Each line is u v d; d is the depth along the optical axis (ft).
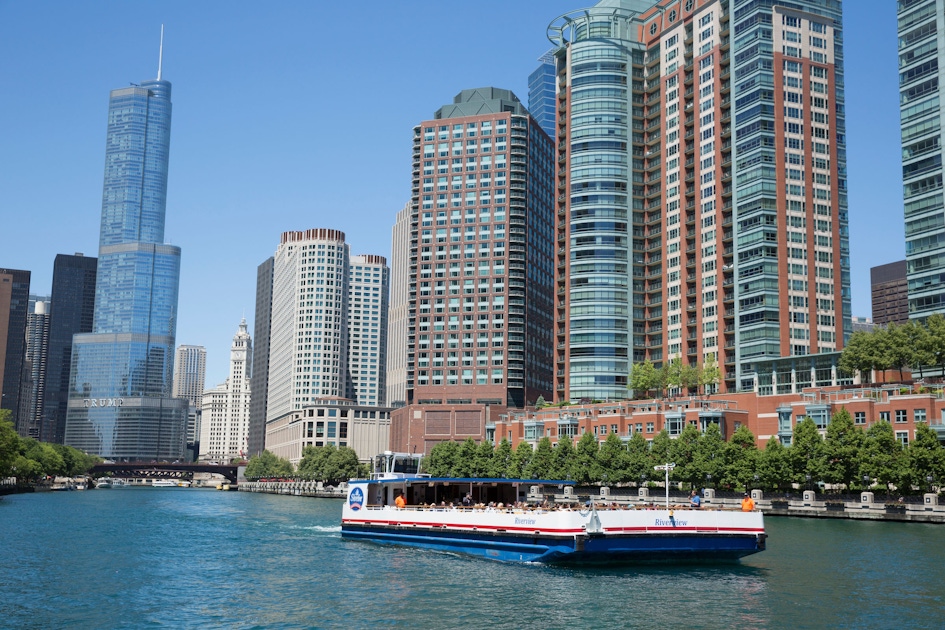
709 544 220.84
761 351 641.40
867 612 169.68
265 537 329.31
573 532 212.02
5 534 336.29
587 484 570.46
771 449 455.22
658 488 515.91
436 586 199.11
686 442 504.43
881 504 387.96
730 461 477.77
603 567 219.61
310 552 267.59
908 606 175.22
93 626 163.53
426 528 261.85
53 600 188.65
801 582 202.49
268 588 201.05
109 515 469.98
